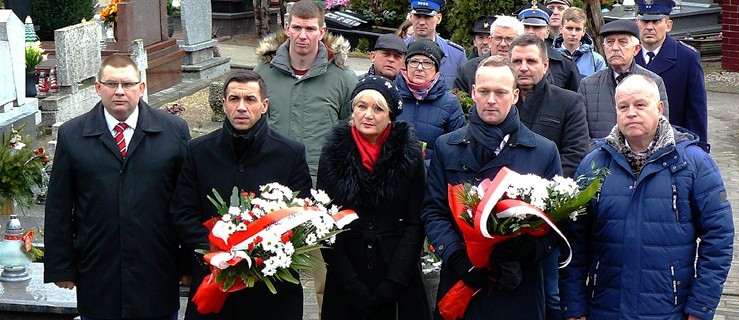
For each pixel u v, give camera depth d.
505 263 4.83
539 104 6.02
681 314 4.88
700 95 7.55
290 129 6.56
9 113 11.22
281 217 4.74
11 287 6.59
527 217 4.77
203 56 17.39
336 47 6.68
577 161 5.93
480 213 4.68
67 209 5.39
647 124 4.78
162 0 16.11
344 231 5.30
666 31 7.62
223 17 21.70
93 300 5.40
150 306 5.40
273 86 6.64
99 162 5.34
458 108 6.32
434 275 6.17
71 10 18.77
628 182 4.91
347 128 5.35
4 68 11.12
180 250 5.58
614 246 4.90
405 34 9.28
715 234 4.82
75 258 5.44
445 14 17.17
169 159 5.40
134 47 14.70
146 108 5.46
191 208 5.30
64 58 13.15
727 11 19.05
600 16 14.08
